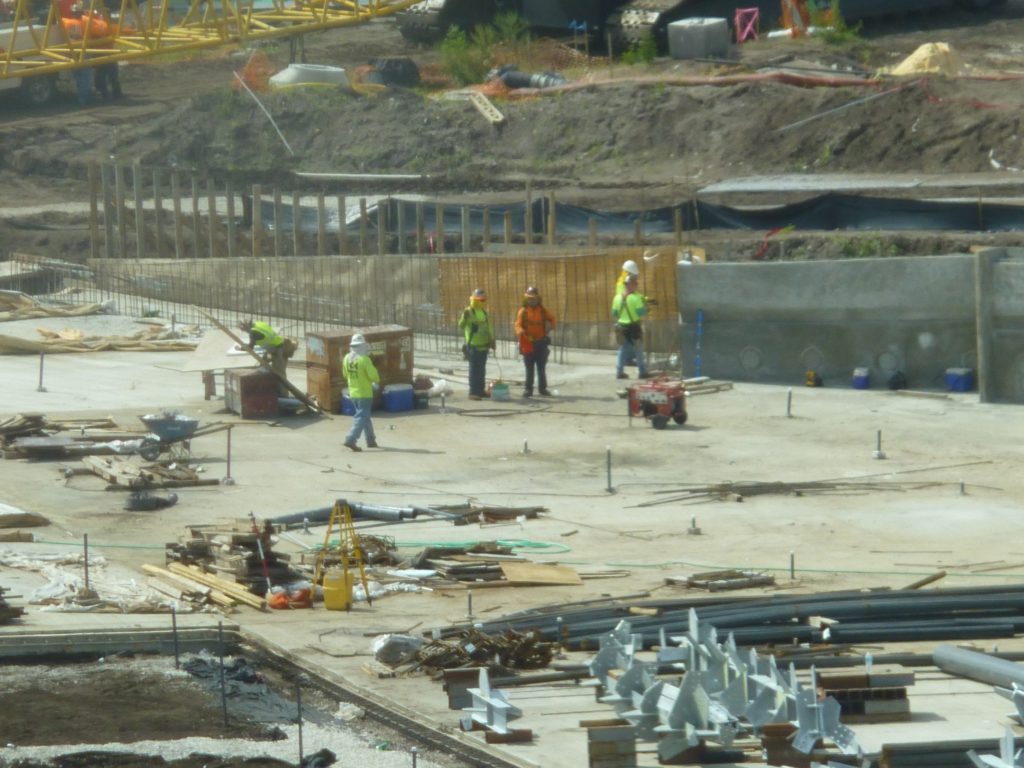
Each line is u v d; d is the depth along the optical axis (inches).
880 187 3366.1
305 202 3914.9
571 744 913.5
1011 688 998.4
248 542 1288.1
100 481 1731.1
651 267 2463.1
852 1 4699.8
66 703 1022.4
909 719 954.7
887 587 1252.5
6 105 4918.8
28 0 4126.5
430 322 2765.7
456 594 1273.4
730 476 1760.6
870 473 1755.7
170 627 1160.8
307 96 4475.9
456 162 4072.3
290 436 2001.7
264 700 1031.6
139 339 2728.8
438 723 956.0
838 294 2218.3
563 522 1558.8
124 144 4493.1
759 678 880.9
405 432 2023.9
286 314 2977.4
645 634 1098.7
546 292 2618.1
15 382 2352.4
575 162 3929.6
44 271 3289.9
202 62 5477.4
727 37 4409.5
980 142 3523.6
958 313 2158.0
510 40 4722.0
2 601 1184.2
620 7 4817.9
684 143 3860.7
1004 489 1668.3
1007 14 4923.7
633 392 2050.9
